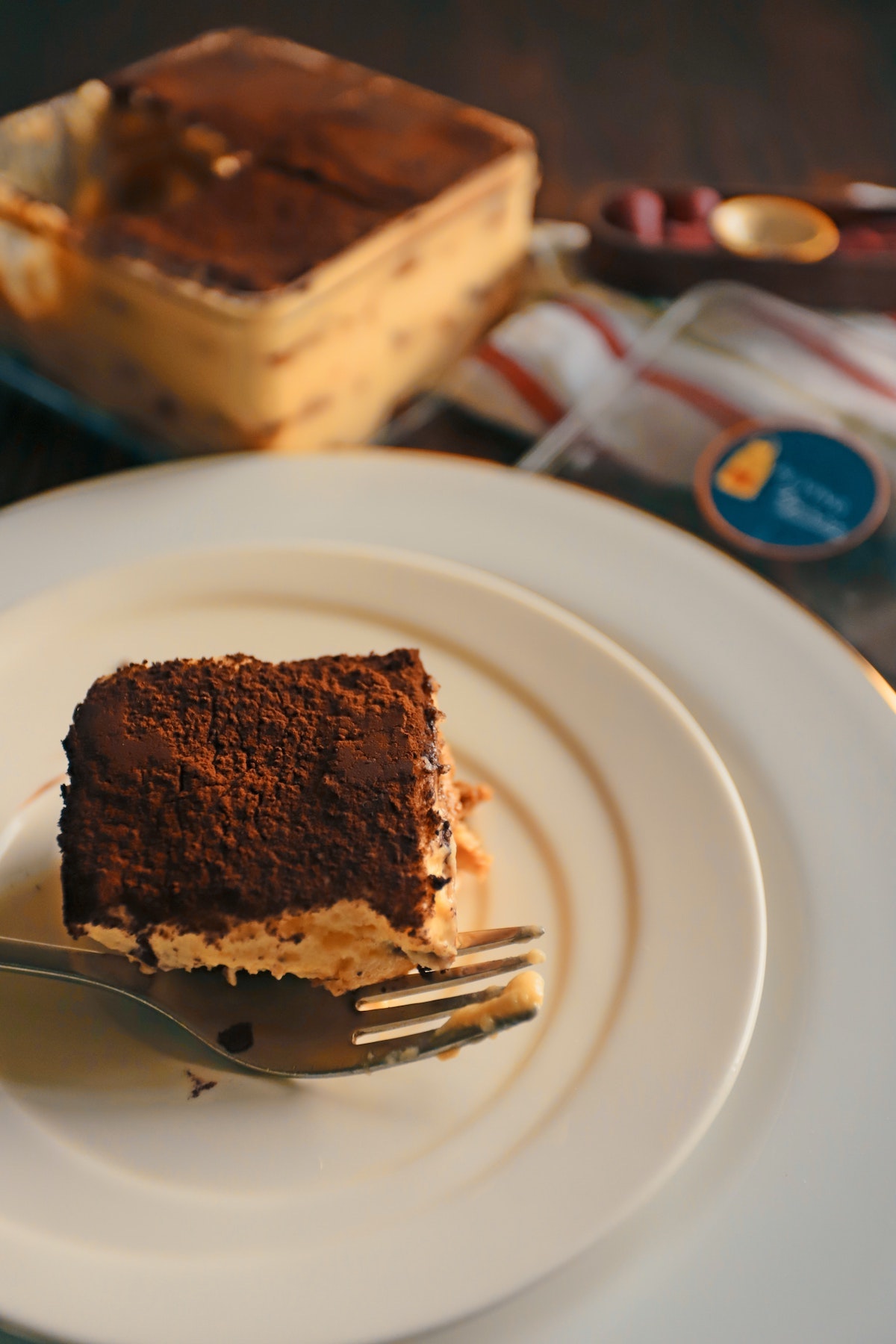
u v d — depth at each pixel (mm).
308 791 372
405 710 384
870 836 388
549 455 484
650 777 394
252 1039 362
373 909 362
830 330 519
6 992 366
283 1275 332
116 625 421
